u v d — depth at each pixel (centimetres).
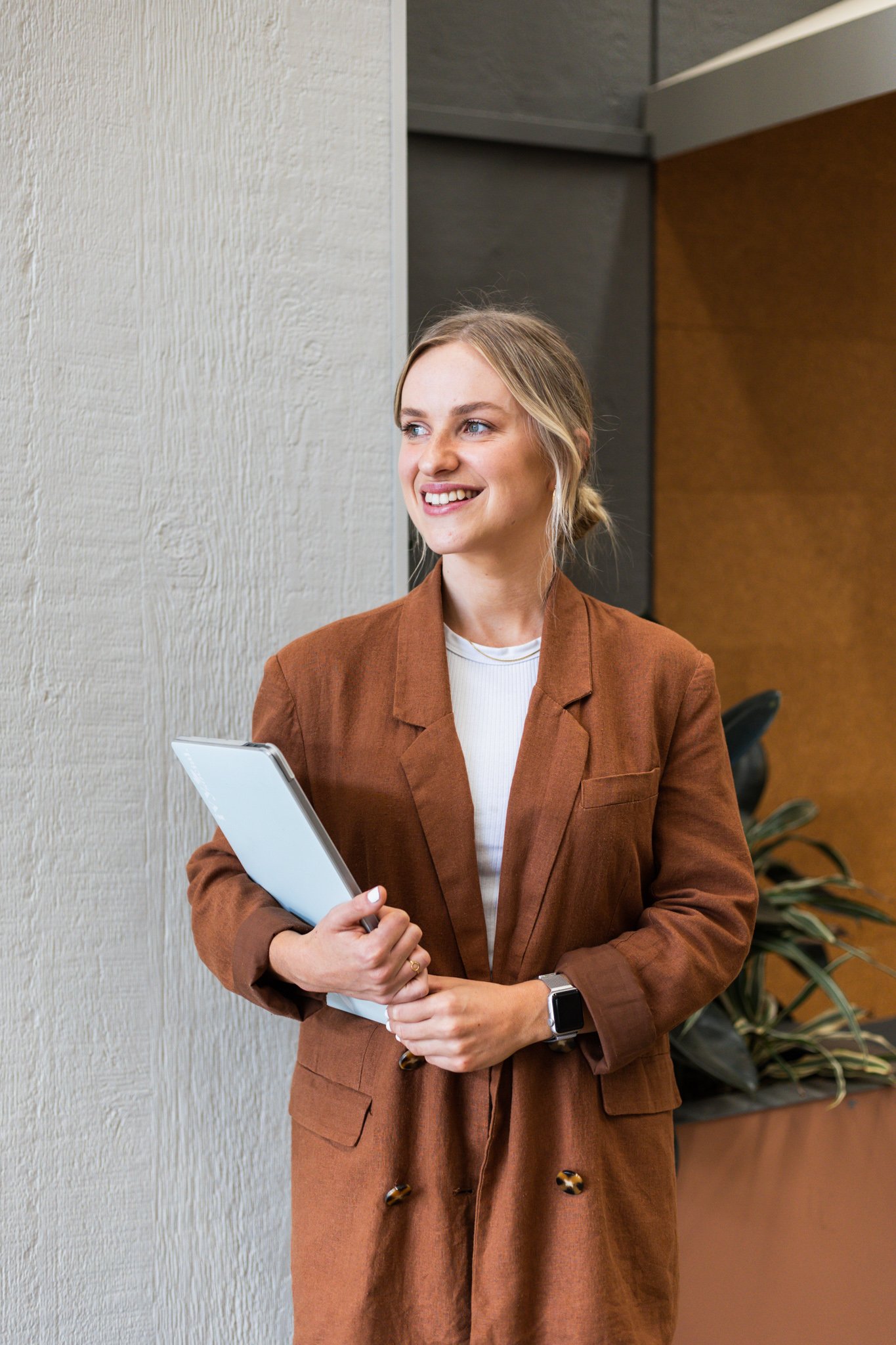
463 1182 110
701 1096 244
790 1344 181
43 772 141
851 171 321
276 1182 154
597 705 114
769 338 313
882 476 337
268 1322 154
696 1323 183
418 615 117
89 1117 145
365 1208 110
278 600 152
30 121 138
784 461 319
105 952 145
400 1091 110
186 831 148
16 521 139
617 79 281
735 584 314
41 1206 143
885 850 345
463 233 267
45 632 141
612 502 290
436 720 113
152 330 145
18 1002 141
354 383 155
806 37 239
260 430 151
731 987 255
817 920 249
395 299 157
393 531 158
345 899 101
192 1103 150
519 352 109
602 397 287
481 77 266
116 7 141
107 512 143
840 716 335
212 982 150
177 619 147
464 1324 108
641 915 118
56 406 140
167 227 145
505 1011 103
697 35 269
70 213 140
